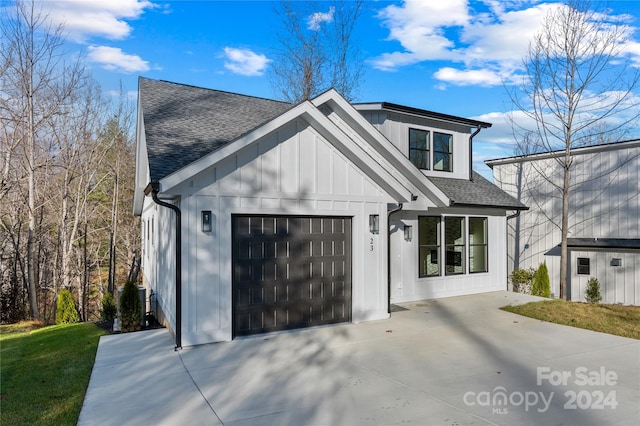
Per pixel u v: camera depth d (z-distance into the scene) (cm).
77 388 527
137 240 2569
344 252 873
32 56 1652
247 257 763
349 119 1030
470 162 1393
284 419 434
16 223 1766
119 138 2434
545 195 1600
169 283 809
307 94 2323
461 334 791
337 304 862
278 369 591
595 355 661
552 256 1570
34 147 1750
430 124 1285
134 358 645
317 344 717
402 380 547
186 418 437
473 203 1187
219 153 693
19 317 1496
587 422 427
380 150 1065
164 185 650
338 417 438
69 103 1903
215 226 723
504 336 779
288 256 805
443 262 1212
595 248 1413
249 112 1088
